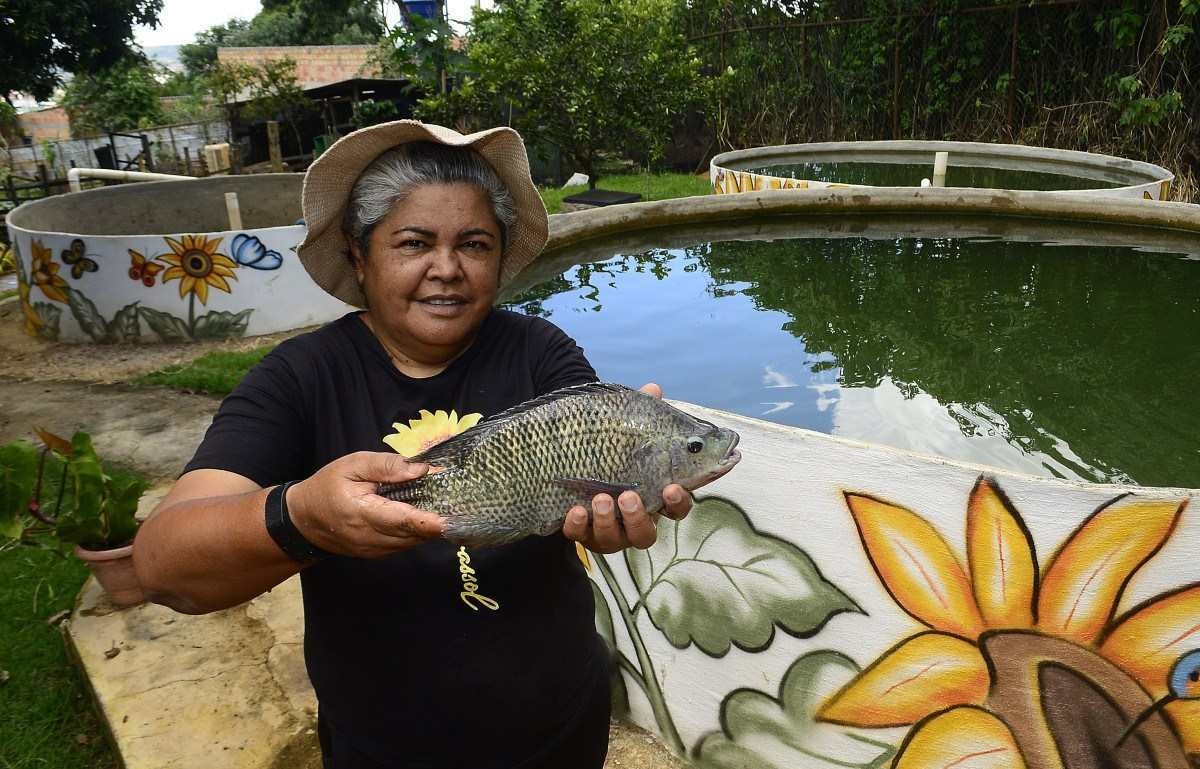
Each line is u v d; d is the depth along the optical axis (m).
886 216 6.16
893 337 4.02
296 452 1.44
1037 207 5.89
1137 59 10.78
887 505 1.91
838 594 2.05
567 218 5.32
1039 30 11.80
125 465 4.76
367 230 1.45
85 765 2.65
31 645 3.15
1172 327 4.15
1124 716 1.81
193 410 5.48
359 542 1.15
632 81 11.51
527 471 1.37
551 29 11.37
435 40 12.42
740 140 15.09
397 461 1.17
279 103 21.41
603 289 4.74
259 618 3.18
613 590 2.51
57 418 5.37
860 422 3.05
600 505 1.27
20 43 16.95
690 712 2.44
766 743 2.30
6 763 2.62
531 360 1.60
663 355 3.73
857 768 2.16
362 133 1.41
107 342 6.71
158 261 6.48
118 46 19.16
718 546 2.21
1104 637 1.78
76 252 6.47
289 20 38.47
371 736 1.51
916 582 1.93
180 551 1.22
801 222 6.12
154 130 21.66
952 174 9.63
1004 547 1.81
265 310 6.77
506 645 1.47
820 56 14.17
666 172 14.62
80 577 3.53
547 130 11.77
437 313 1.44
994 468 1.79
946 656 1.95
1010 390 3.39
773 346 3.87
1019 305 4.54
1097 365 3.65
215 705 2.75
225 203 9.20
